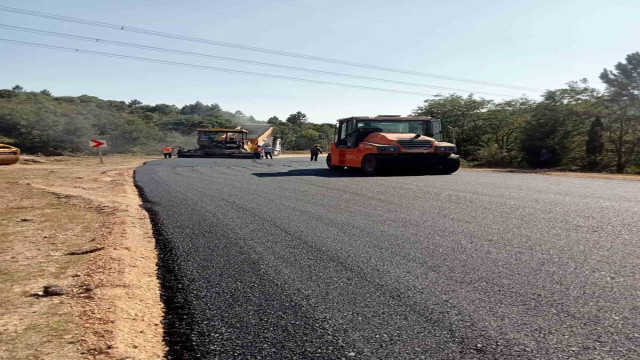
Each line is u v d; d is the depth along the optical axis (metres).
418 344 2.31
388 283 3.34
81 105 59.84
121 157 37.94
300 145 69.31
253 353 2.30
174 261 4.26
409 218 6.20
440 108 33.34
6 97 61.56
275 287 3.36
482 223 5.66
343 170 18.19
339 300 3.02
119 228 5.97
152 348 2.44
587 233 4.89
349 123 16.81
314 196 9.04
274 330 2.58
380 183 11.66
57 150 41.28
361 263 3.93
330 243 4.77
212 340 2.48
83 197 9.46
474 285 3.22
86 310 3.01
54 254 4.71
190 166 21.38
